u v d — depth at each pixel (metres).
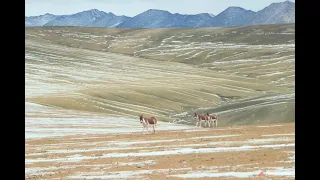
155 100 168.50
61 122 80.94
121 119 91.38
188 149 39.41
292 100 110.56
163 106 163.88
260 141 42.00
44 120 83.31
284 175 26.89
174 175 28.53
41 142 50.22
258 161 32.19
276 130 50.47
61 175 30.48
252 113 105.62
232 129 54.31
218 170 29.59
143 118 55.62
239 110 112.94
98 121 84.94
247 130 51.97
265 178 26.28
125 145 44.31
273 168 29.33
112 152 40.00
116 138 51.09
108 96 162.00
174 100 173.88
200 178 27.12
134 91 176.38
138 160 35.12
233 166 30.78
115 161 35.19
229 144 41.12
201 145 41.41
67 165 34.56
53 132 63.75
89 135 57.47
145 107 158.12
